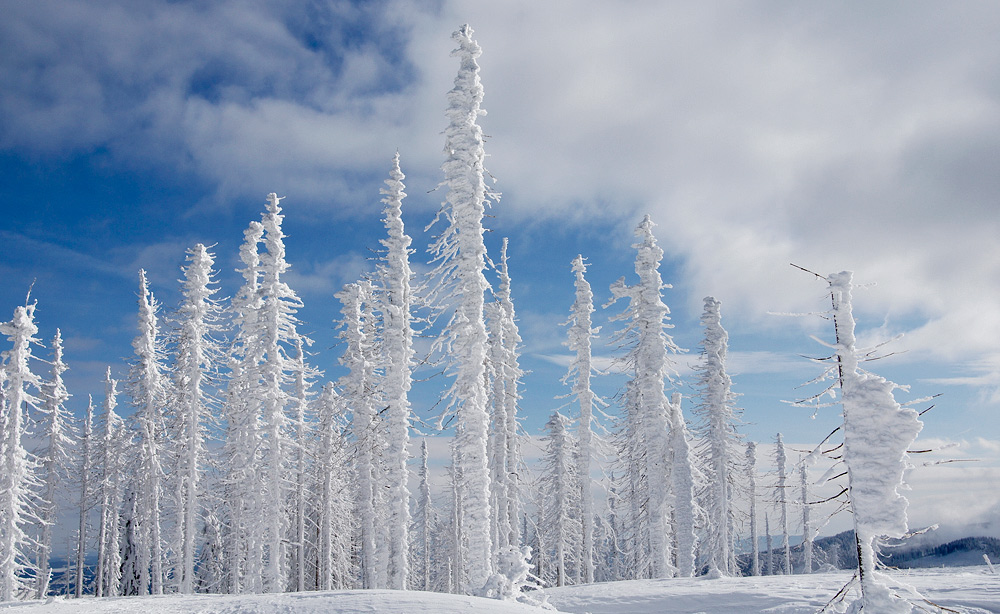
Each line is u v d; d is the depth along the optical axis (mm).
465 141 20453
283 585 27469
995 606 11961
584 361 34469
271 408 25734
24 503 27062
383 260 25250
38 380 27906
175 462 30750
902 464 10188
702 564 31719
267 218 27219
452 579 43031
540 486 39031
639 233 32469
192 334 29500
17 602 16750
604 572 47750
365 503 28031
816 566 52344
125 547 29938
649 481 29406
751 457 45125
